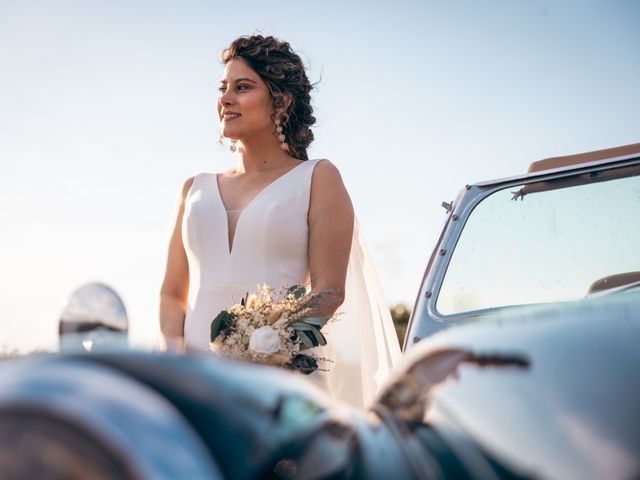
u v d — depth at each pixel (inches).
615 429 44.7
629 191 119.6
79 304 58.7
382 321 153.7
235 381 43.9
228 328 118.6
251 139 141.4
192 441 37.6
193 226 139.1
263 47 141.4
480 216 126.8
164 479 35.3
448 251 126.6
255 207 135.9
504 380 48.6
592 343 48.9
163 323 141.6
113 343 49.3
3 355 49.5
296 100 142.7
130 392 38.3
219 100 141.8
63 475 35.6
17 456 36.0
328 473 44.8
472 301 122.0
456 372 50.9
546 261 120.2
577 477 43.5
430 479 44.9
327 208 136.4
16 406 36.3
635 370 46.8
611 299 57.6
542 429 45.4
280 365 115.2
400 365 55.9
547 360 48.8
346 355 146.7
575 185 122.5
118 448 35.4
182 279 146.1
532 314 54.8
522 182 126.5
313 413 46.3
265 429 42.7
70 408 36.0
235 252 135.2
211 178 145.0
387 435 49.1
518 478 44.1
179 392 42.2
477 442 45.9
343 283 134.6
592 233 119.3
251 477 41.3
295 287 122.3
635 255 116.3
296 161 142.5
